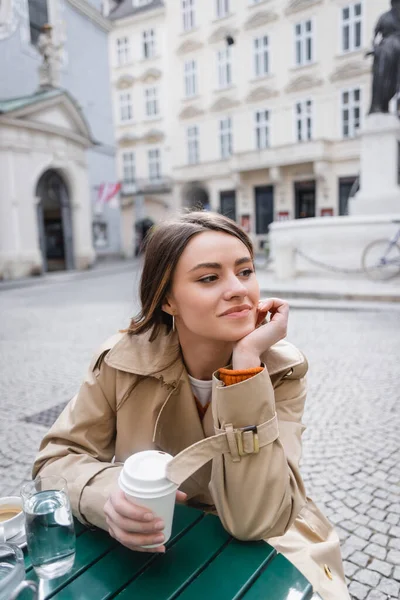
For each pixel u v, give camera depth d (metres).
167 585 0.83
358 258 8.63
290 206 23.88
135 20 28.56
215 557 0.89
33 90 16.69
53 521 0.85
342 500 2.36
